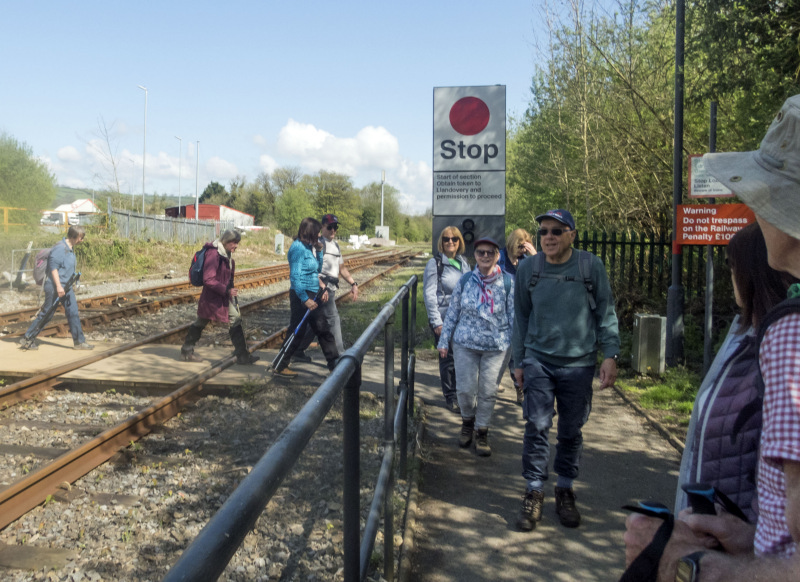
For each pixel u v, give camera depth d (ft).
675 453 17.83
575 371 13.56
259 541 10.09
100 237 88.38
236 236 27.09
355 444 7.05
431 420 20.84
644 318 26.61
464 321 17.79
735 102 31.42
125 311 43.11
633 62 41.63
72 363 26.17
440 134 36.40
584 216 57.77
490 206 36.22
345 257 142.92
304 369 27.45
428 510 14.01
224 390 23.52
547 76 53.16
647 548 4.12
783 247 3.91
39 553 11.88
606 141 46.29
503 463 17.06
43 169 134.72
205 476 15.84
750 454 4.50
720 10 24.21
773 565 3.37
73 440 18.31
